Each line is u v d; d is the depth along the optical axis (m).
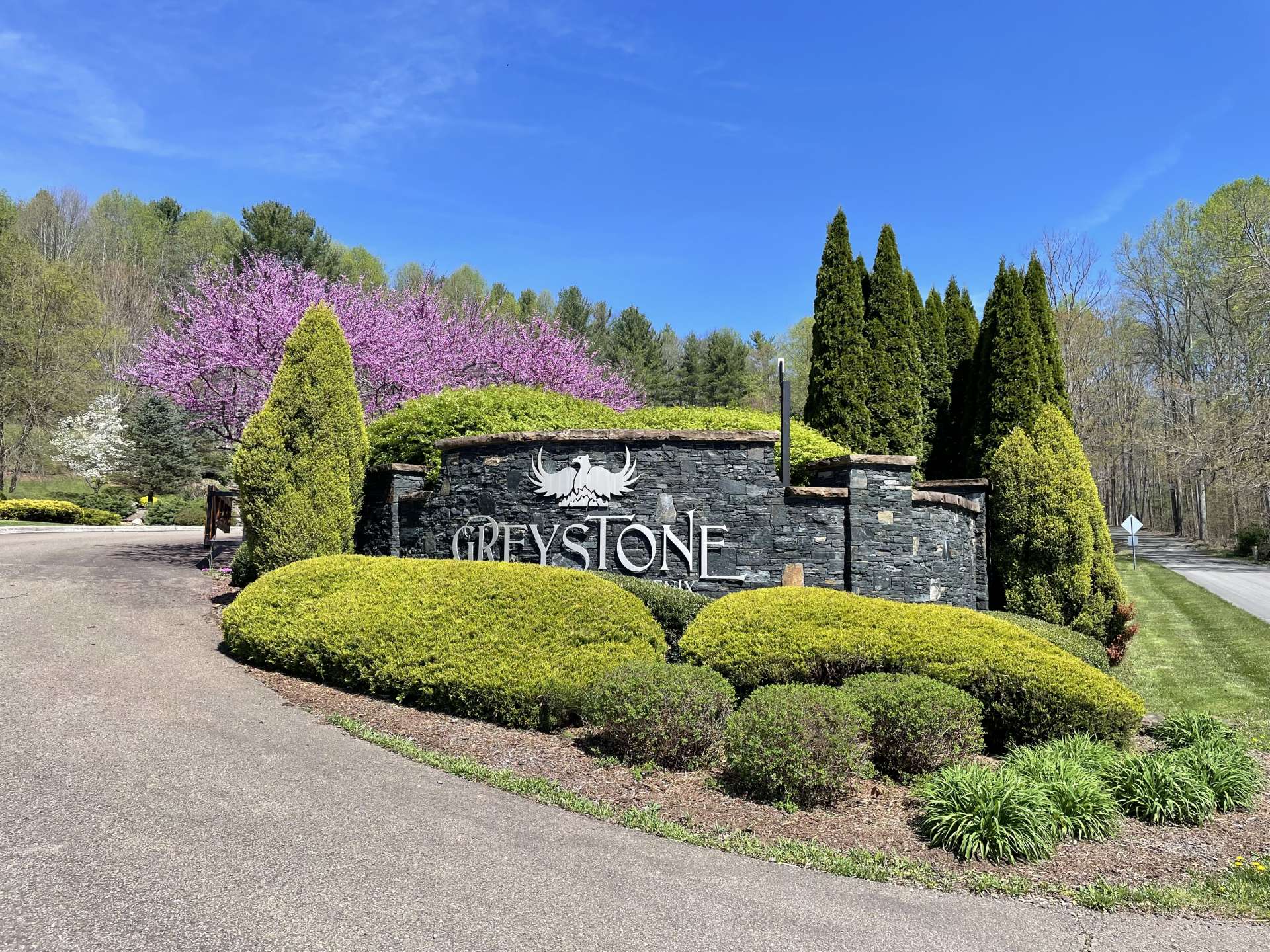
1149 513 55.06
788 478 9.51
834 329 13.79
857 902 3.69
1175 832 4.86
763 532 9.16
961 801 4.50
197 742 5.21
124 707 5.82
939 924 3.51
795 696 5.23
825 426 13.71
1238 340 32.16
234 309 15.31
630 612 6.94
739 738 5.09
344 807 4.37
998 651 6.24
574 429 10.49
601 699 5.66
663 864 3.97
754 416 11.58
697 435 9.23
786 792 4.92
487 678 6.32
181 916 3.08
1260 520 37.03
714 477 9.22
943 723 5.41
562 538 9.39
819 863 4.11
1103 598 10.66
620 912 3.40
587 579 7.24
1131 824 4.96
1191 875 4.22
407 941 3.03
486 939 3.08
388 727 6.06
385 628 6.88
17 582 10.48
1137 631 12.41
